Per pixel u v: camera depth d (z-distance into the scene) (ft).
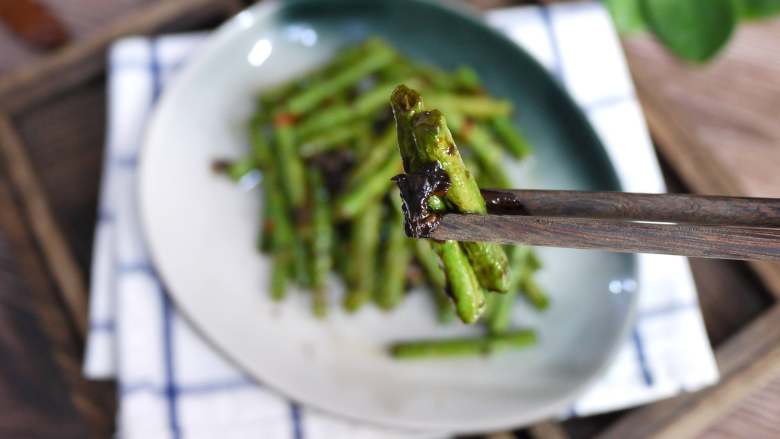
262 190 1.84
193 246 1.75
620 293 1.67
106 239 1.79
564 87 1.80
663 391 1.69
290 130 1.83
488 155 1.82
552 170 1.86
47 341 1.90
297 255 1.76
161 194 1.72
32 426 1.86
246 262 1.77
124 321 1.71
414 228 0.88
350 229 1.78
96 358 1.72
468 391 1.66
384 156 1.76
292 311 1.73
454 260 0.93
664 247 0.84
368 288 1.73
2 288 1.91
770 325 1.76
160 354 1.70
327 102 1.87
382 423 1.55
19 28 2.00
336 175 1.82
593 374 1.60
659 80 2.08
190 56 1.80
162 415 1.67
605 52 1.99
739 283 1.83
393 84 1.86
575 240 0.86
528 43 1.99
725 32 1.91
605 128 1.92
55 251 1.81
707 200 0.89
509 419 1.56
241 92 1.89
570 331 1.70
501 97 1.92
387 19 1.93
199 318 1.62
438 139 0.87
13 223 1.82
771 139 2.03
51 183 1.90
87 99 1.97
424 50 1.95
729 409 1.73
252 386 1.70
